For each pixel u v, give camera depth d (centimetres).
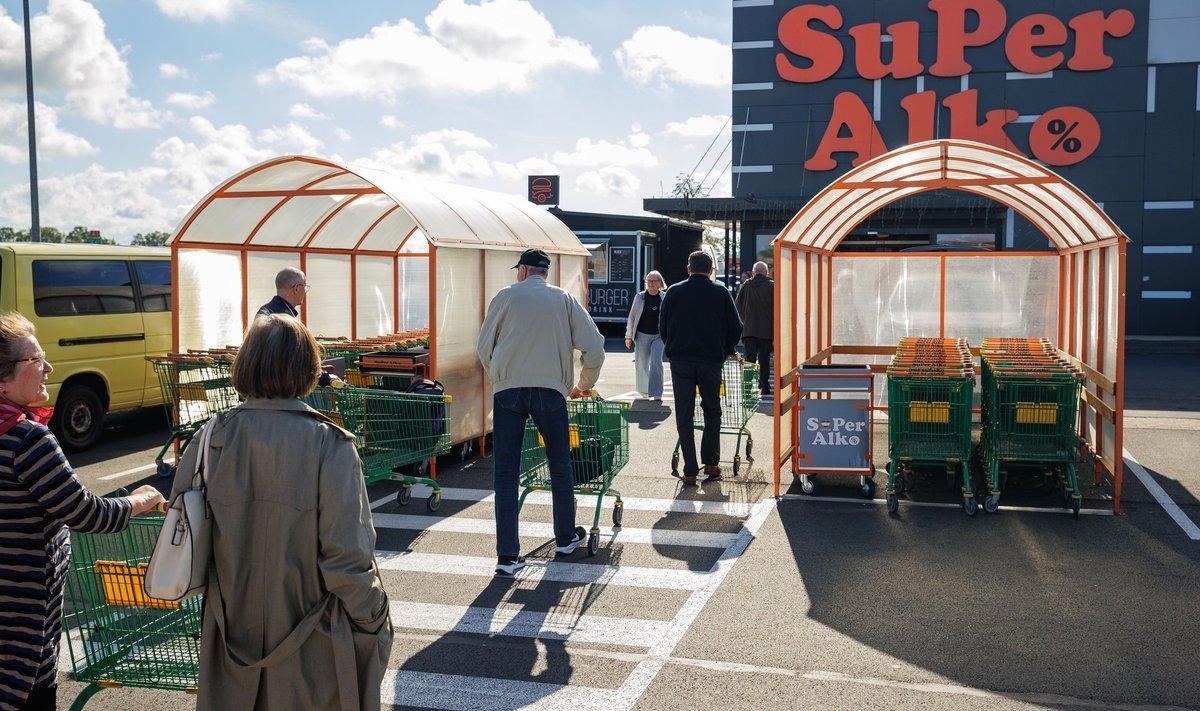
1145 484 897
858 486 905
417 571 659
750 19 2625
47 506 297
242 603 289
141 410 1399
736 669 491
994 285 1246
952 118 2534
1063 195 870
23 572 298
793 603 589
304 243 1223
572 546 678
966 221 2503
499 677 484
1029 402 795
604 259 2809
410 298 1456
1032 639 528
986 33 2506
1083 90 2477
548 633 543
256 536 287
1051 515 792
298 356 294
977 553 690
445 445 862
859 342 1294
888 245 2602
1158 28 2433
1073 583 621
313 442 289
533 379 648
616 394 1534
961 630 542
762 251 2634
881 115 2575
